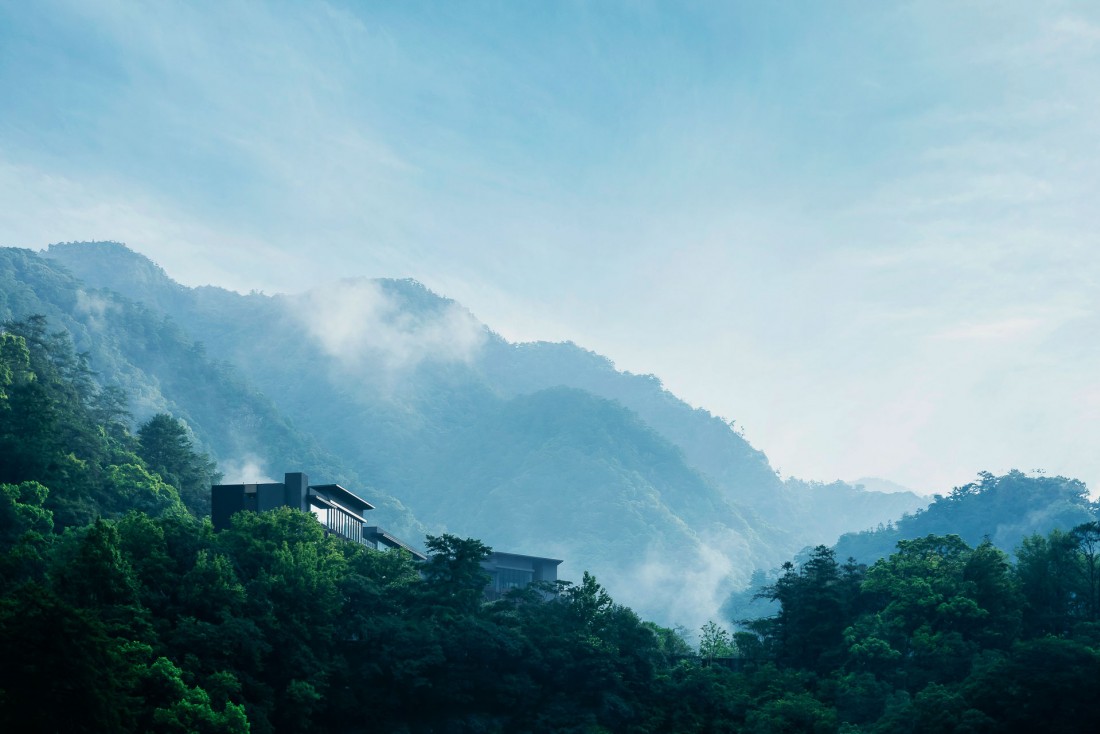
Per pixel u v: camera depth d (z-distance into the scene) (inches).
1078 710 5674.2
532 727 6067.9
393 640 5935.0
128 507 7800.2
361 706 5743.1
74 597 4825.3
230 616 5236.2
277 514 6402.6
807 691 6658.5
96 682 4052.7
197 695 4643.2
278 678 5398.6
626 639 6752.0
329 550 6466.5
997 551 7406.5
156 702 4598.9
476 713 6038.4
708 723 6373.0
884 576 7500.0
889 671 6771.7
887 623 7066.9
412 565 6929.1
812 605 7485.2
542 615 6815.9
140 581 5177.2
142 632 4879.4
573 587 7190.0
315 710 5551.2
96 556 4894.2
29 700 3841.0
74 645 4013.3
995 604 7076.8
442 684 5979.3
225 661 5078.7
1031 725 5684.1
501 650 6141.7
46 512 6309.1
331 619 5836.6
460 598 6515.8
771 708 6323.8
